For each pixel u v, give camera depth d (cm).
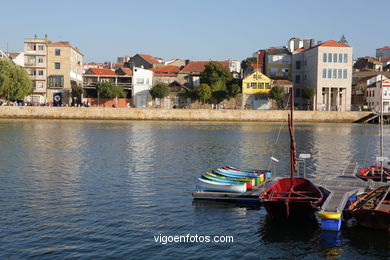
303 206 2123
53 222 2112
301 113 10950
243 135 7006
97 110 10400
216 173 3072
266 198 2233
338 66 11706
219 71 11900
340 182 2878
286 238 1972
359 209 2062
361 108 11769
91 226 2067
